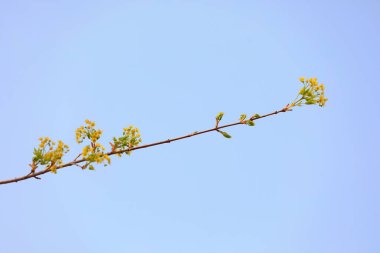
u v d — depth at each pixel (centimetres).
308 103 476
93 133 454
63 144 420
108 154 454
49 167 413
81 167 422
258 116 471
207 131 469
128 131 467
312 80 482
